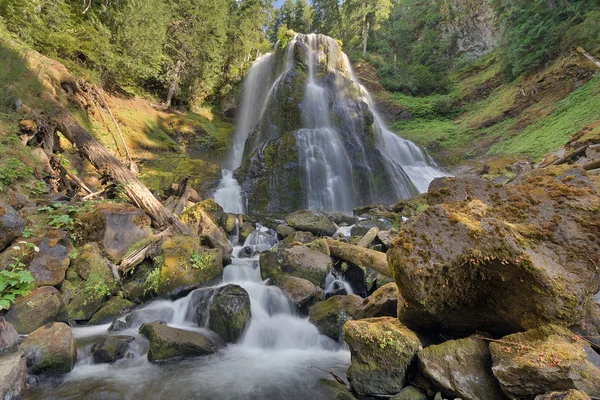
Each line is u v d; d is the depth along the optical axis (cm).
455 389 265
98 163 775
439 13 4031
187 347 416
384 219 948
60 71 1091
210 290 530
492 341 268
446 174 1831
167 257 573
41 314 434
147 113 1650
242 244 859
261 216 1152
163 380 364
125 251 594
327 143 1407
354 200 1330
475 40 3441
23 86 827
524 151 1639
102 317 504
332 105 1728
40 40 1109
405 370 306
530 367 224
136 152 1339
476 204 324
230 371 392
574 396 197
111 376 366
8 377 280
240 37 2381
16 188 611
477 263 269
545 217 291
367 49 4041
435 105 2597
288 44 2244
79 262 524
